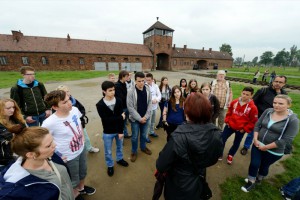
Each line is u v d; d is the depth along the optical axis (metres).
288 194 2.50
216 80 4.36
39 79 16.03
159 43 37.41
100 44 34.06
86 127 5.10
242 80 18.58
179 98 3.36
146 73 4.33
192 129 1.40
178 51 43.69
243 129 3.10
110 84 2.57
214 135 1.42
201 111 1.40
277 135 2.35
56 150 1.96
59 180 1.28
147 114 3.30
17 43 27.34
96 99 8.65
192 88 4.57
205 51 48.06
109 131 2.78
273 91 3.46
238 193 2.64
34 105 3.43
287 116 2.28
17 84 3.26
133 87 3.15
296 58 96.19
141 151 3.81
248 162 3.52
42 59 28.62
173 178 1.54
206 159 1.40
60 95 1.87
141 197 2.56
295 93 12.19
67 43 31.12
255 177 2.66
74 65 31.03
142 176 3.00
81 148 2.21
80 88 11.74
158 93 4.51
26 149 1.08
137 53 36.03
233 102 3.28
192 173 1.50
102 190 2.66
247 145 3.84
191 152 1.37
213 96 3.53
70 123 2.03
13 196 0.96
